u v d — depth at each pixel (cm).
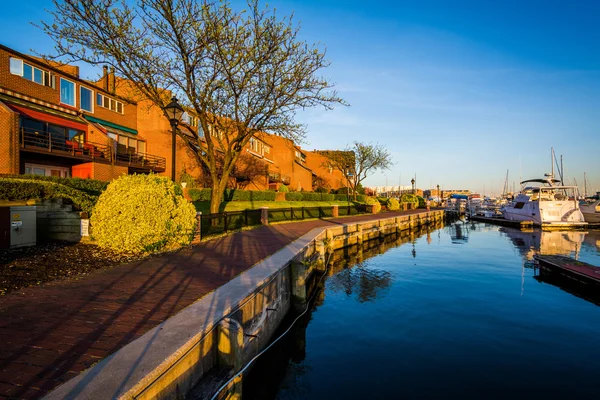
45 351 392
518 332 839
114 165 2620
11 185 1122
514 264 1745
